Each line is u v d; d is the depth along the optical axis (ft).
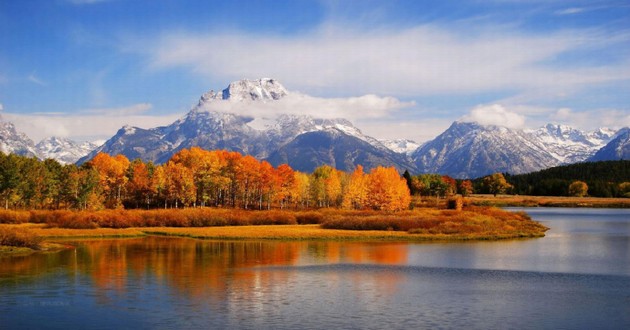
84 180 425.69
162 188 472.85
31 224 362.94
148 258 240.73
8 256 245.24
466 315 145.69
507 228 360.48
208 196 494.18
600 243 306.96
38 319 140.77
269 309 150.61
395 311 149.28
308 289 176.24
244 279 191.62
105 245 288.92
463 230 344.69
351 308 152.05
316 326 135.64
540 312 148.97
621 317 144.05
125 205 501.97
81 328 133.69
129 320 139.95
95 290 172.76
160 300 160.15
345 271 208.64
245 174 524.11
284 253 259.60
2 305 153.58
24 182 421.59
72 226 357.61
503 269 214.48
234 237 323.98
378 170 495.41
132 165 536.01
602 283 187.01
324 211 449.06
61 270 208.13
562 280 192.34
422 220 370.73
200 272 205.77
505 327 135.33
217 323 137.59
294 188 544.62
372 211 452.35
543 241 317.83
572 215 623.36
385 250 271.69
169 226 380.17
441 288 178.40
